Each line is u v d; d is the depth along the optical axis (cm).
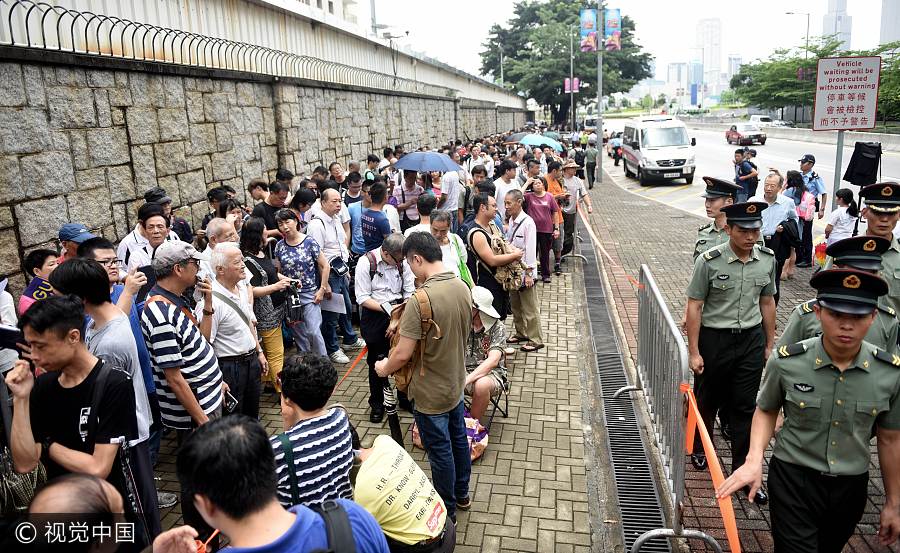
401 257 517
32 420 291
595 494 443
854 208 828
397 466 290
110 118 621
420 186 1002
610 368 671
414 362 380
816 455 300
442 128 2320
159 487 453
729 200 527
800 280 971
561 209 1073
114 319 336
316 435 271
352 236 776
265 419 555
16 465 275
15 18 546
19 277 515
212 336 421
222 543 306
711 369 446
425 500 292
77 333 280
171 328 359
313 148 1116
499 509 426
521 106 5509
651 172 2448
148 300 364
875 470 468
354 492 283
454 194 1035
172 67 711
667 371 429
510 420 552
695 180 2633
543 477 464
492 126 3666
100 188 607
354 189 828
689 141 2558
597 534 401
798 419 302
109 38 638
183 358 367
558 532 402
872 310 272
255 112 911
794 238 820
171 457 500
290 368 275
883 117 3659
